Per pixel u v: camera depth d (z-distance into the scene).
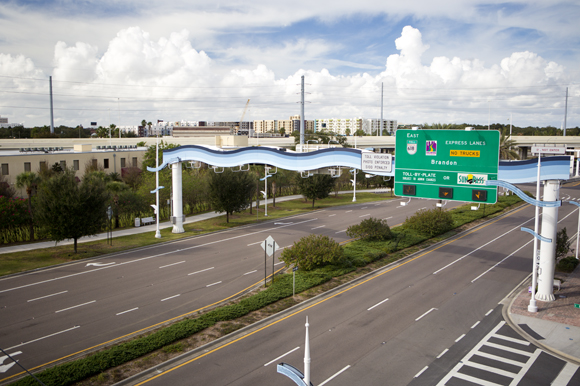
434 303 22.53
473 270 28.64
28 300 22.12
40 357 16.25
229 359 16.23
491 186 22.23
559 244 28.70
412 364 16.14
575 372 15.77
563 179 21.91
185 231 39.88
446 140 23.11
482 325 19.86
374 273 27.78
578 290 24.64
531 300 21.45
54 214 29.09
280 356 16.48
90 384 14.23
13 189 43.56
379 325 19.61
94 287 24.25
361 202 62.00
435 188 23.58
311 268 27.73
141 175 58.16
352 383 14.75
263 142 82.00
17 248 32.38
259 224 44.16
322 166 29.50
